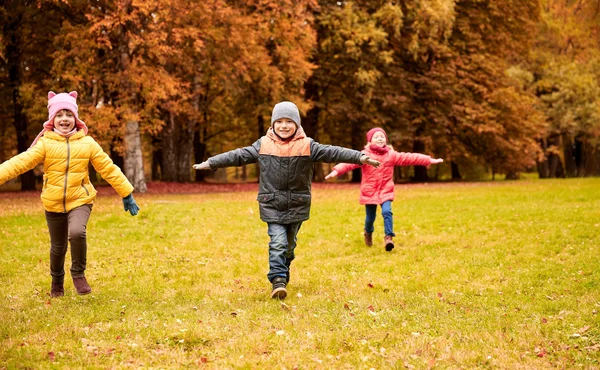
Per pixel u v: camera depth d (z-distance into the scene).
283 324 4.68
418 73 31.38
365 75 26.38
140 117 20.81
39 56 23.03
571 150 40.50
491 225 10.26
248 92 26.22
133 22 18.34
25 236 9.62
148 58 20.45
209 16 19.94
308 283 6.45
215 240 9.45
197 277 6.88
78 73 19.39
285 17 23.73
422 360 3.88
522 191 17.66
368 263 7.63
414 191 19.66
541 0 31.89
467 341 4.28
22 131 23.78
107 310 5.20
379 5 28.02
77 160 5.29
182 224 11.03
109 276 6.89
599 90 34.25
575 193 15.66
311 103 26.94
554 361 3.87
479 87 30.55
